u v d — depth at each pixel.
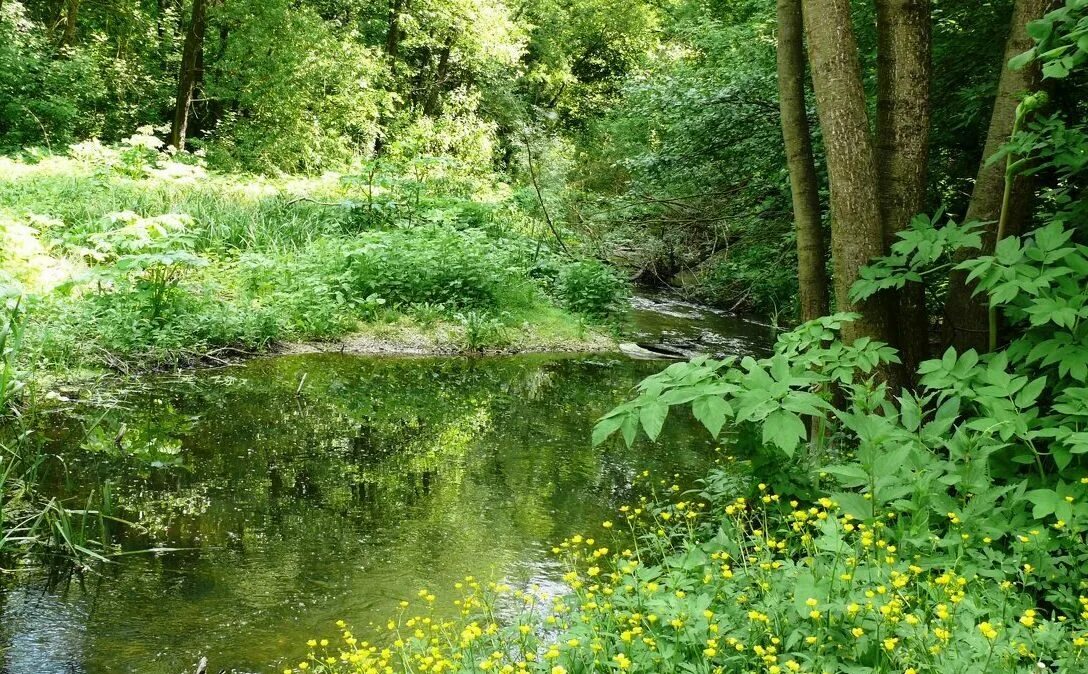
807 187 5.95
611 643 2.76
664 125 12.05
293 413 7.32
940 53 8.23
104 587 4.14
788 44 5.86
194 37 21.45
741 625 2.75
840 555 2.91
